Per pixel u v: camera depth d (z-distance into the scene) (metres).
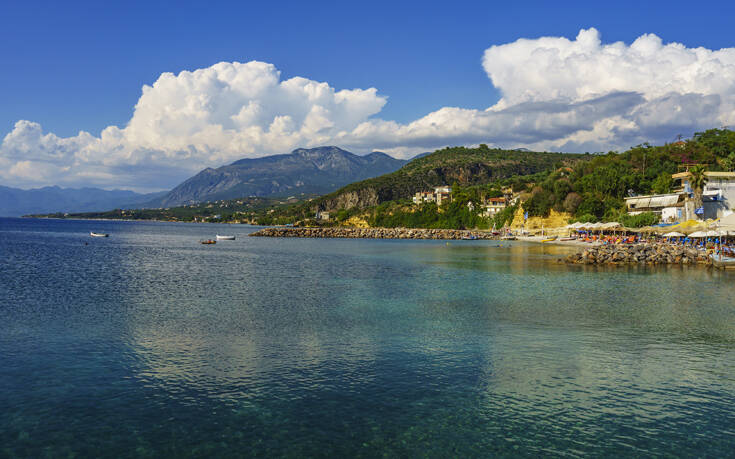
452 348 23.06
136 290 42.47
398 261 74.88
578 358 21.50
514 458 13.28
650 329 26.98
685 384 18.45
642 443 14.08
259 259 79.56
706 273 56.19
